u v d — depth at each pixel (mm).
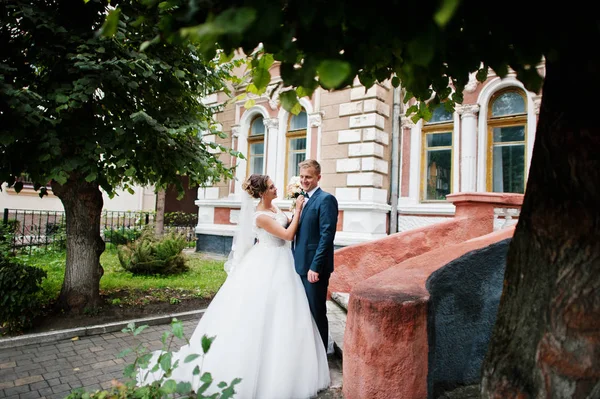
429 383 2494
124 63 4234
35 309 4484
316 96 9562
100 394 2104
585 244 1296
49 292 5750
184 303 5766
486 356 1627
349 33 1175
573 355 1279
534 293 1448
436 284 2840
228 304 3127
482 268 3123
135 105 5184
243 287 3152
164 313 5277
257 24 843
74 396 2137
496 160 8062
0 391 3094
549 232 1397
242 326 2953
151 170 5383
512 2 1056
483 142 8016
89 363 3658
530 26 1049
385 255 5398
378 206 8562
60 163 4160
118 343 4211
